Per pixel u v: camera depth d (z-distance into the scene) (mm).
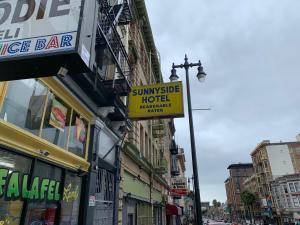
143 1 17875
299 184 59594
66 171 6762
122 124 10242
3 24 3135
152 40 21359
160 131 22516
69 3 3184
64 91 6840
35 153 5508
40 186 5715
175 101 10266
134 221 12961
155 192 19312
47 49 2885
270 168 70812
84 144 8039
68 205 6859
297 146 70562
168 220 27281
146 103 10422
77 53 2814
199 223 8992
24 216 5117
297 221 57375
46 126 6199
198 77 11812
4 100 4934
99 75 7746
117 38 8969
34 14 3154
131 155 12156
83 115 8023
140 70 17734
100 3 7531
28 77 3066
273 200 69688
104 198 9117
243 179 123938
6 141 4750
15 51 2928
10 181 4871
